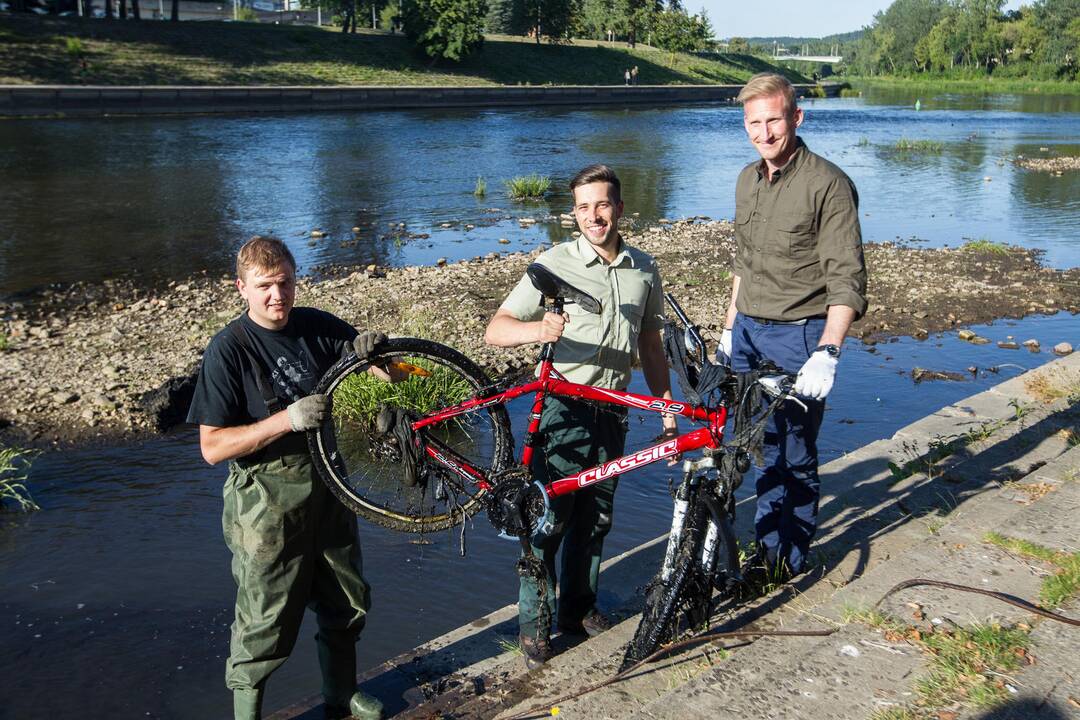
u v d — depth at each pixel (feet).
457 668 14.20
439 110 174.40
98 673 15.52
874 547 14.46
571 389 12.43
